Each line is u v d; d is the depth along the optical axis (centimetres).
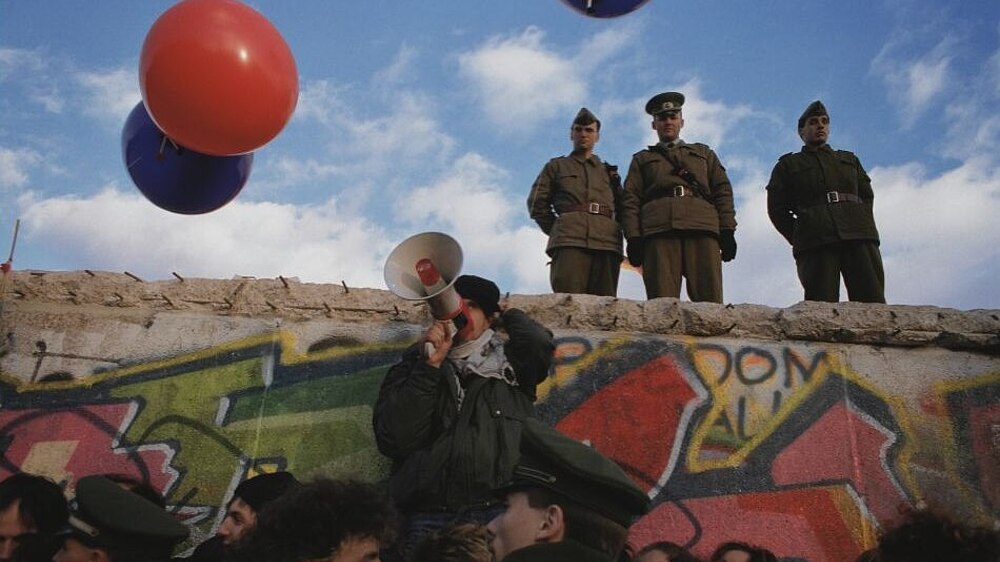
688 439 616
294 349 630
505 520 261
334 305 643
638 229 738
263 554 256
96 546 317
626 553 449
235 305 642
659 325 648
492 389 520
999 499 611
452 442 498
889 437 625
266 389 619
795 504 603
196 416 612
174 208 589
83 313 638
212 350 630
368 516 261
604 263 739
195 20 505
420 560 336
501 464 491
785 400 632
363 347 631
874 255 728
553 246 733
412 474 499
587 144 764
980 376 645
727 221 745
